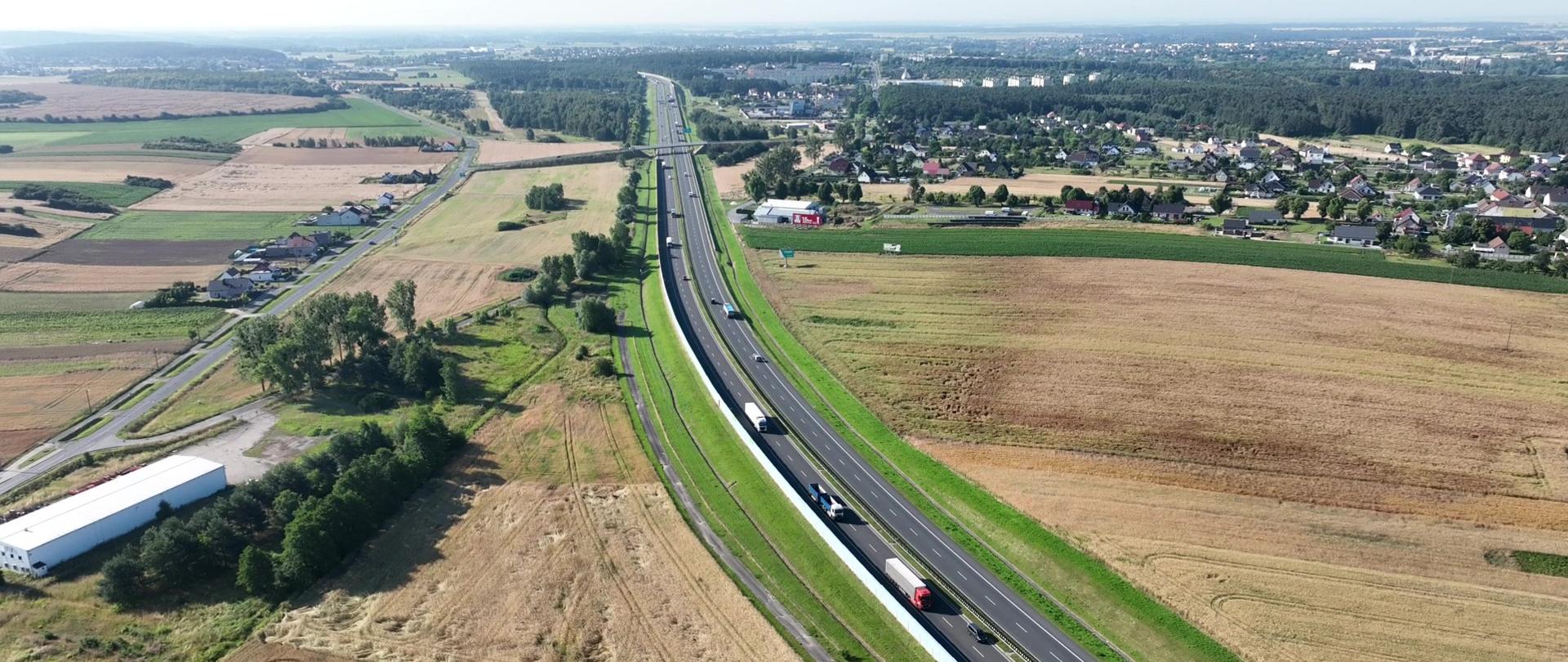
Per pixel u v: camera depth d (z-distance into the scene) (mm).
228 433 113375
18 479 101188
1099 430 108875
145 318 155375
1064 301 153625
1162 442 105375
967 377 125562
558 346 146250
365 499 91875
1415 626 74812
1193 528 88812
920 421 114188
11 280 173875
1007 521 92000
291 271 182500
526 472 105125
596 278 183250
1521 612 76312
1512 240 179125
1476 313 144250
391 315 158125
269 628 77062
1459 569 82000
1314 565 82750
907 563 87062
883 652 75500
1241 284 159625
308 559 82875
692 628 77250
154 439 111250
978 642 76000
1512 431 106812
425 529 92625
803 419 118500
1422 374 122000
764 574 86500
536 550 88875
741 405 122312
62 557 84875
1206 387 119125
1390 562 83000
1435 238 191125
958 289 162375
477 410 121312
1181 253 178000
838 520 94438
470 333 150625
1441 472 97938
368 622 77875
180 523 85875
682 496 100812
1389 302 149375
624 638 75812
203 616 78750
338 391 127312
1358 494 94062
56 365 134625
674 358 139875
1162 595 79375
